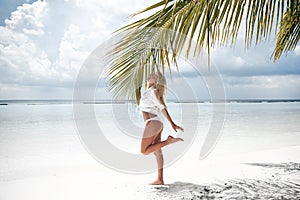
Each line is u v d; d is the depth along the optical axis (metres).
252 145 7.96
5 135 11.63
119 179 4.19
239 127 13.06
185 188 3.63
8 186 3.89
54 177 4.39
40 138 10.69
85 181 4.08
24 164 5.92
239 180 3.98
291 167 4.77
